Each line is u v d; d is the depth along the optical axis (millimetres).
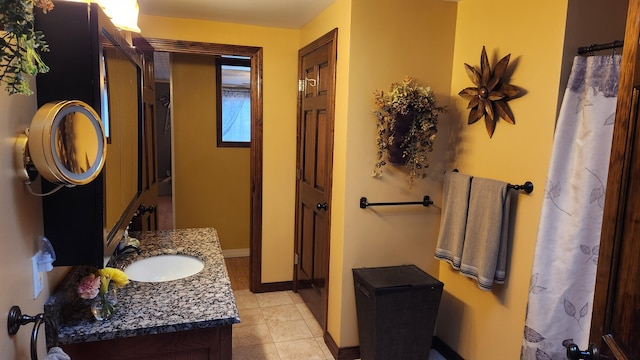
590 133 1685
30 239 1079
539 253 1813
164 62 4664
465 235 2266
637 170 917
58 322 1240
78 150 1051
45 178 1011
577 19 1776
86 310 1359
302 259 3428
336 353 2568
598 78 1664
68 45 1100
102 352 1293
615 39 1834
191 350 1372
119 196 1517
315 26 2961
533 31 1930
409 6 2406
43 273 1181
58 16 1087
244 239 4586
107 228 1271
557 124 1763
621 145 984
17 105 993
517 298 2053
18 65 806
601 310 1043
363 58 2371
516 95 2016
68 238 1168
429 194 2602
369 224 2518
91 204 1166
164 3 2697
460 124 2473
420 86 2424
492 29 2191
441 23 2475
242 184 4488
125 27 1804
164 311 1396
